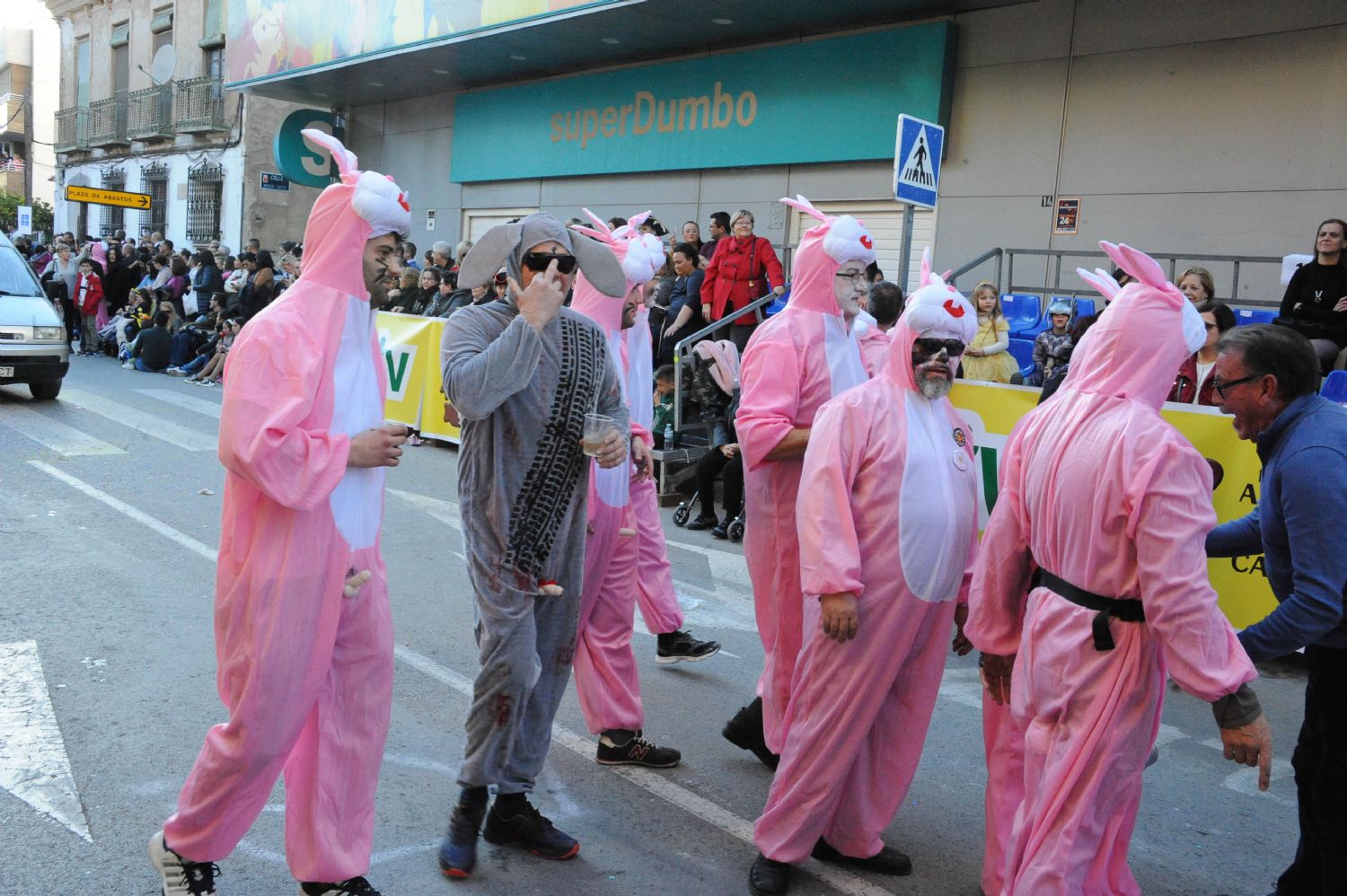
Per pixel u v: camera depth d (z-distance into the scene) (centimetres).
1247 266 984
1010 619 321
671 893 343
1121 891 296
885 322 545
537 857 361
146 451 1009
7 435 1045
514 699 338
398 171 2075
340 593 284
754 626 635
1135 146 1051
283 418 268
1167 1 1020
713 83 1441
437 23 1549
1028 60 1124
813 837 344
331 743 290
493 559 336
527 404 336
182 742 422
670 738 468
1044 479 295
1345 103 920
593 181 1667
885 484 332
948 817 408
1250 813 424
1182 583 266
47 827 355
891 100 1229
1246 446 602
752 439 392
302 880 292
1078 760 279
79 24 3256
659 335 1178
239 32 2044
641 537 543
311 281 289
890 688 342
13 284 1277
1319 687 313
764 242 1060
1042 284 1127
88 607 575
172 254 2066
